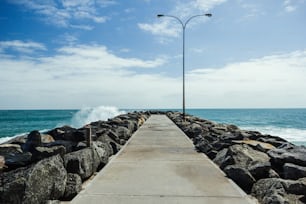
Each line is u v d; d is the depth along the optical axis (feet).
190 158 31.22
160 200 18.06
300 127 163.32
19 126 199.62
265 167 22.66
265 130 140.05
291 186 18.93
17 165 22.38
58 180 18.61
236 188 20.47
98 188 20.38
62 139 37.88
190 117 114.42
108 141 35.81
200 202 17.78
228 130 61.93
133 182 21.83
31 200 16.11
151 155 33.01
